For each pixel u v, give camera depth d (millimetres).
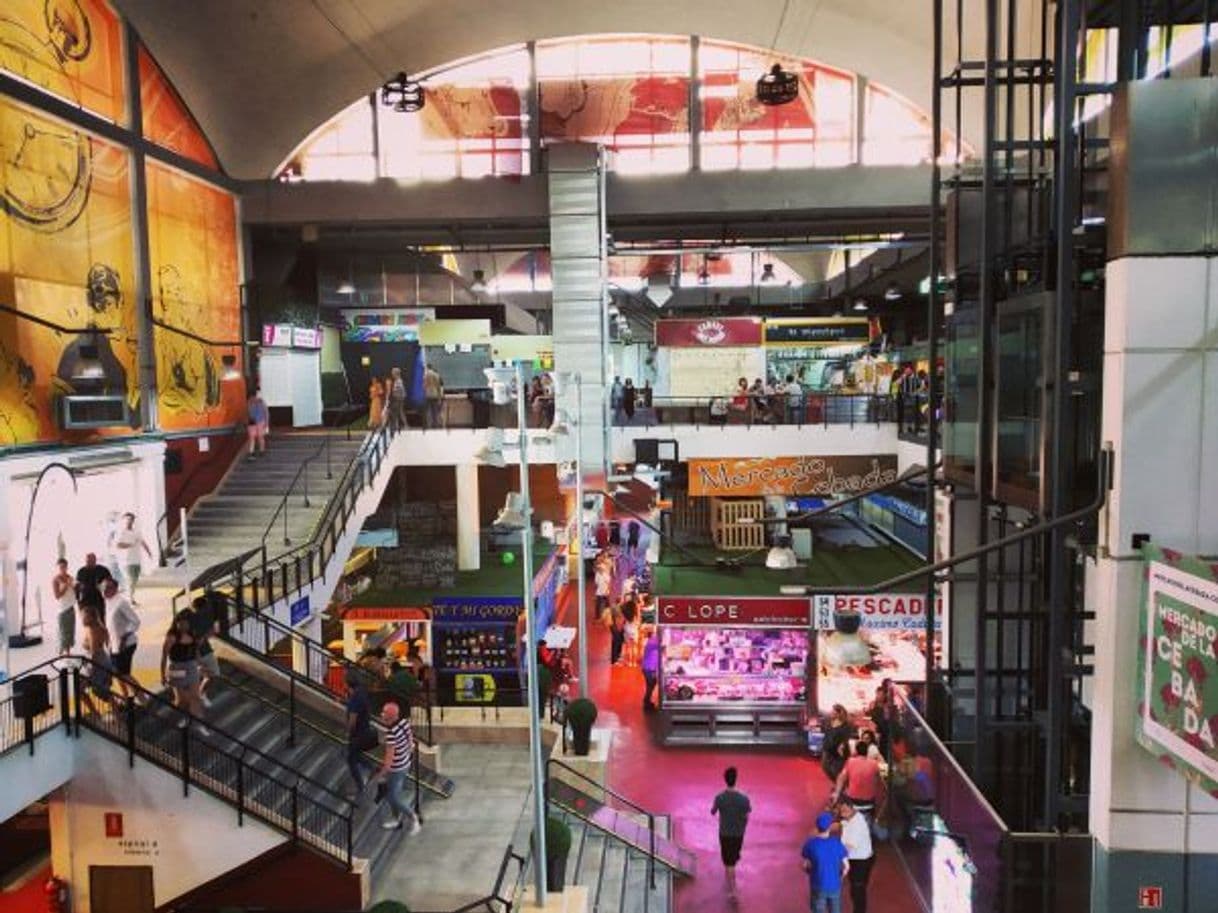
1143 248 7008
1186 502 7051
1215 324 6996
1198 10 9148
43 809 12922
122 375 17188
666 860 12414
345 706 12914
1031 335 8055
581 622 14922
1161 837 7199
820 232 27875
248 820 10445
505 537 25219
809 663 16844
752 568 19391
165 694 11375
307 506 19047
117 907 10586
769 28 22375
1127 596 7156
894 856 12758
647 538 27312
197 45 19234
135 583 15172
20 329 14188
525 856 10742
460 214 23438
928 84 22297
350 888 10297
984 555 8609
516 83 23531
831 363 30625
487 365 24719
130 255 17891
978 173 11156
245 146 22484
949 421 10562
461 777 13578
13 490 13562
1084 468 8000
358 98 23062
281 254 25250
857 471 22328
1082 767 9094
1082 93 7660
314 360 25312
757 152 23562
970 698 10453
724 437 22078
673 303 38844
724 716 17047
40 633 13945
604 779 13930
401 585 20594
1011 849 7367
